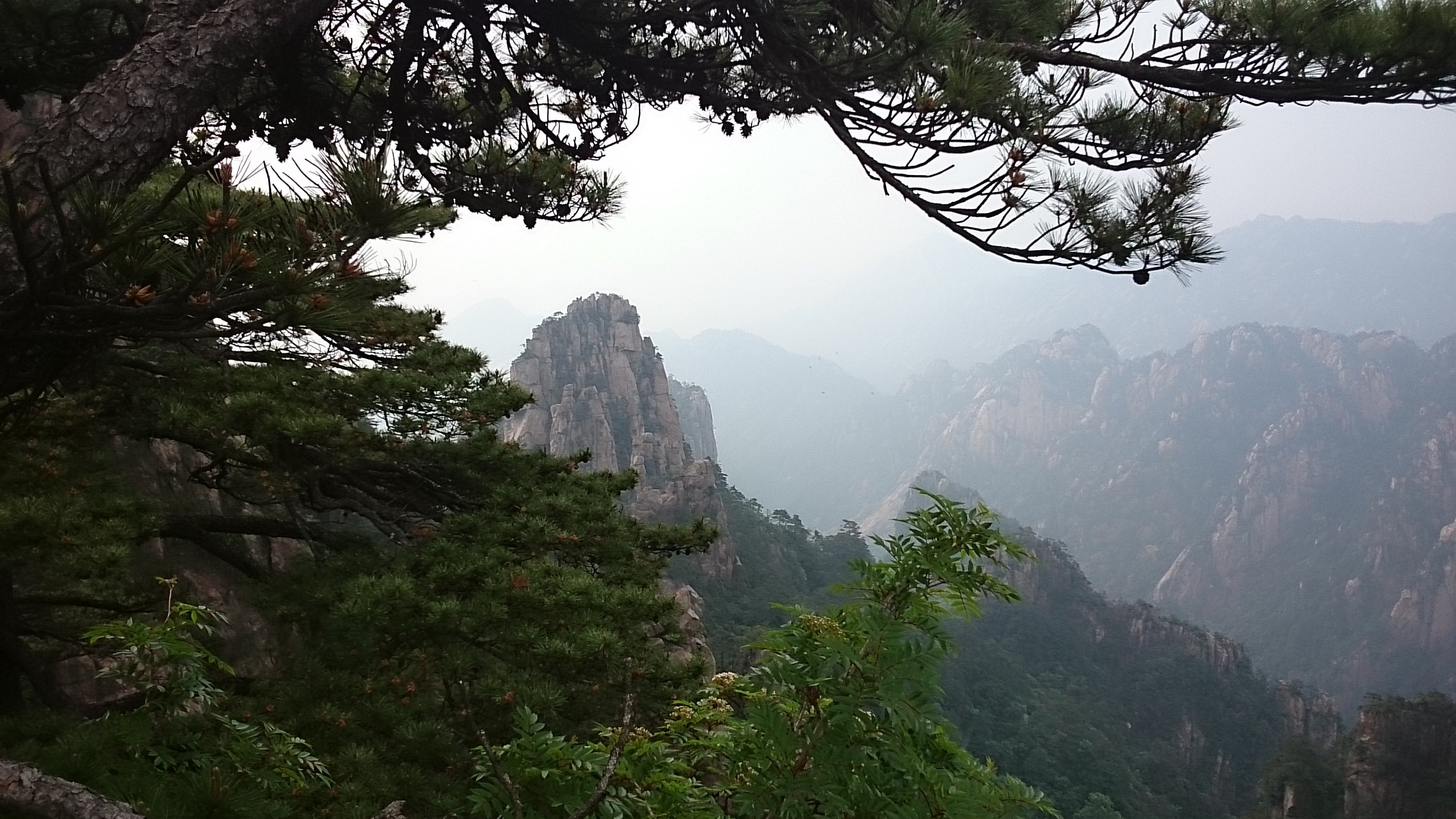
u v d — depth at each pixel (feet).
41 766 13.00
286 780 15.55
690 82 29.30
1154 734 468.34
